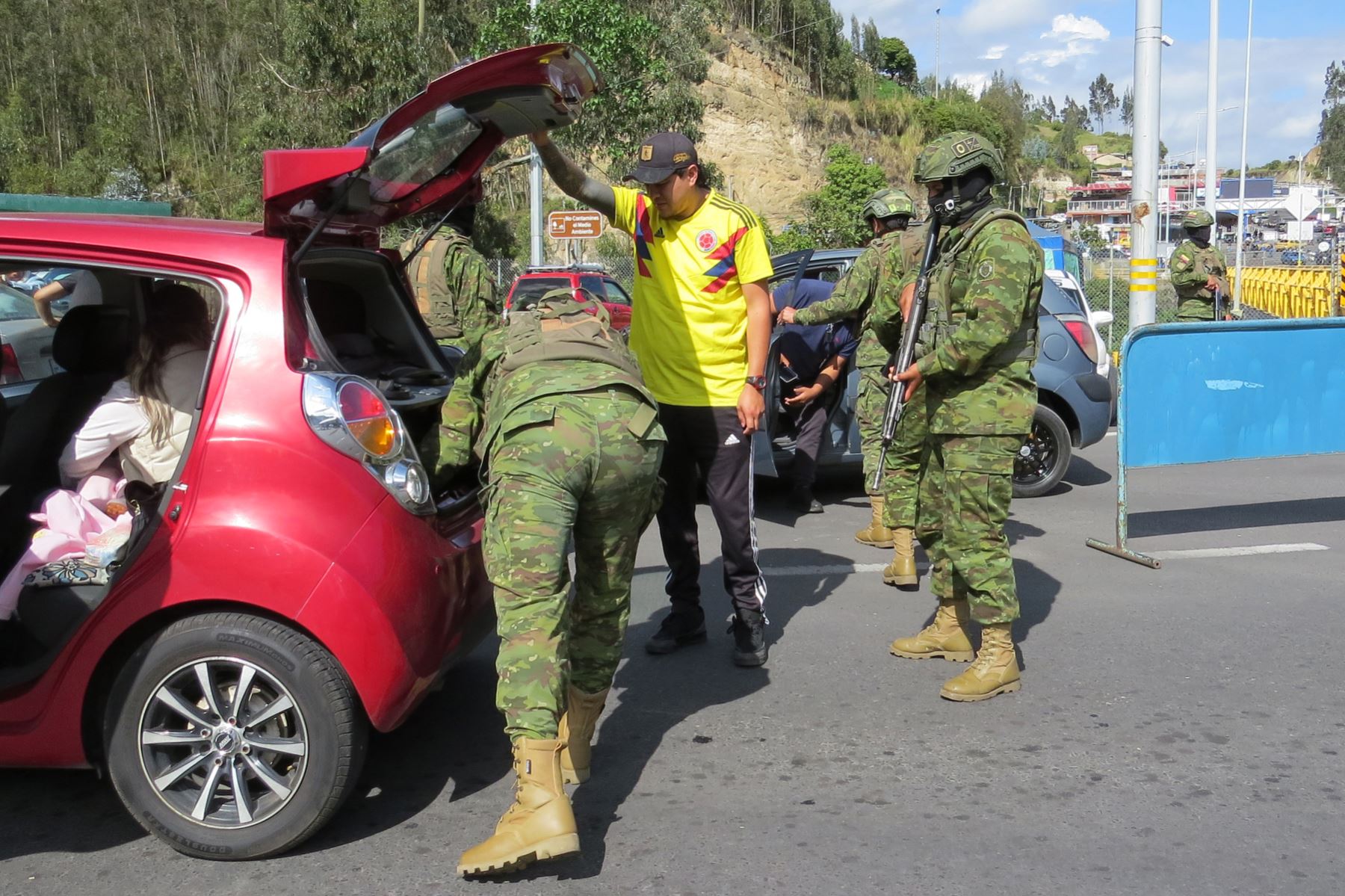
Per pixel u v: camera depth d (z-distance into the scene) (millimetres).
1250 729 3719
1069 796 3258
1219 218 37688
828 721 3859
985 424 3904
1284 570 5652
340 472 2865
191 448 2854
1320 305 18469
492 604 3428
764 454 6758
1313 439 6230
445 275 5484
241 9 52031
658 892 2773
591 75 3428
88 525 3168
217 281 2959
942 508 4250
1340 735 3654
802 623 4953
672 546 4512
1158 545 6227
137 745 2902
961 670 4340
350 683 2887
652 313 4164
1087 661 4402
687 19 22969
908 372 4102
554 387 2912
